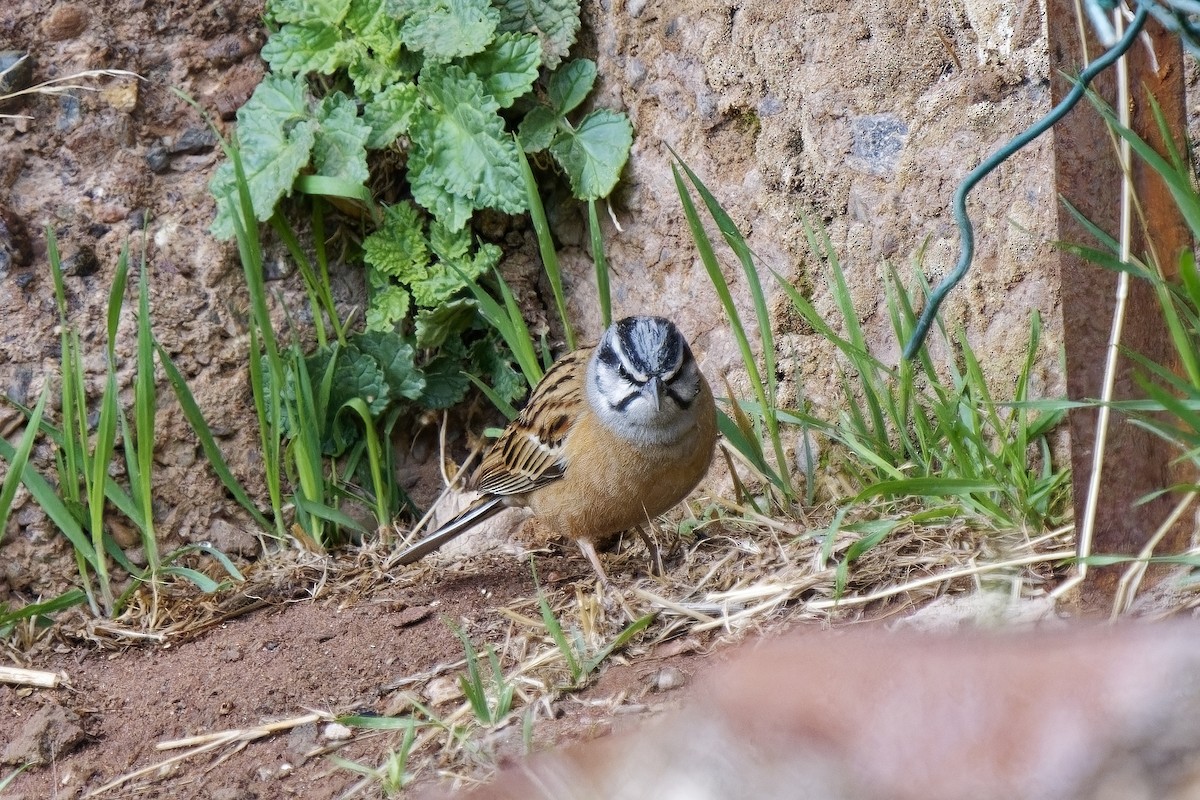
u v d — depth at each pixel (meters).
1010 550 8.32
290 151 11.55
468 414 12.52
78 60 11.41
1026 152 9.71
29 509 10.90
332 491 11.79
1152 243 7.15
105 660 9.91
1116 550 7.27
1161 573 7.16
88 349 11.20
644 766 3.74
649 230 11.80
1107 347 7.13
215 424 11.62
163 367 11.41
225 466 11.20
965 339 9.59
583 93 11.85
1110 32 6.65
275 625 10.04
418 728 8.13
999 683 3.40
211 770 8.27
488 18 11.61
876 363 9.45
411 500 12.30
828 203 10.69
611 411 9.56
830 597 8.40
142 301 10.38
